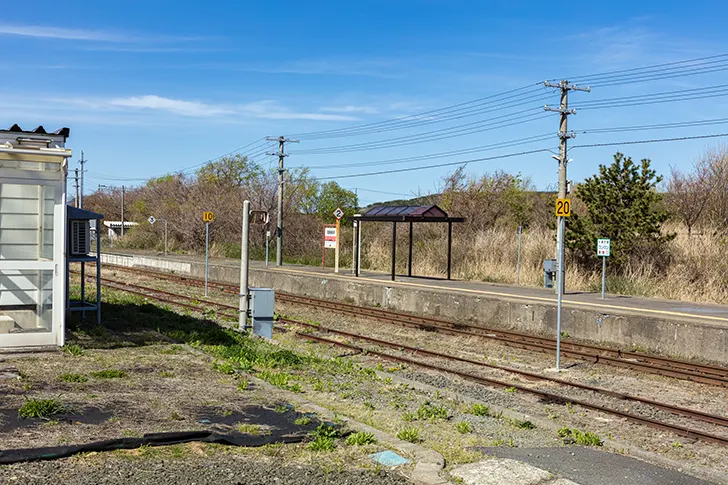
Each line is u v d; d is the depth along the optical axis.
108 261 45.97
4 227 11.93
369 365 13.41
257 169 63.94
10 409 7.81
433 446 7.67
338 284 25.84
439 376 12.34
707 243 23.47
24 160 11.41
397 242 35.22
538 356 14.91
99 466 6.25
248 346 13.74
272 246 44.69
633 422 9.64
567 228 25.48
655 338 15.47
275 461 6.75
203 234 49.78
